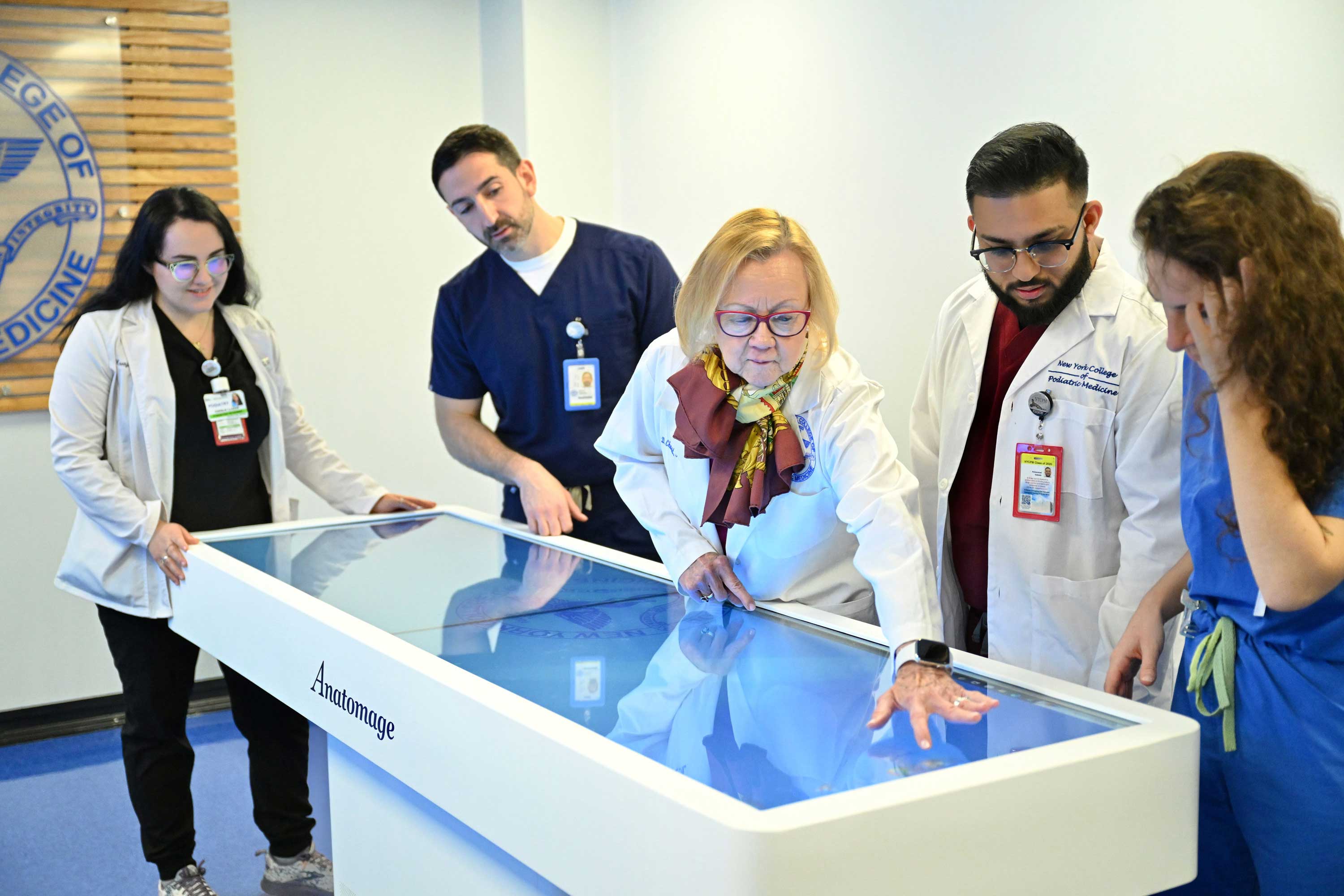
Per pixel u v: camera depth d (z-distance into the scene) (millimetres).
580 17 4527
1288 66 2334
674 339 1909
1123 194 2738
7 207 3871
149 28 4016
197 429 2680
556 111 4500
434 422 4719
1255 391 1311
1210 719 1566
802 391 1742
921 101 3264
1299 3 2297
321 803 2600
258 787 2822
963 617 2172
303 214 4383
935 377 2166
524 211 2709
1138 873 1246
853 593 1959
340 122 4422
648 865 1112
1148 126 2650
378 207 4523
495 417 5039
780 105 3793
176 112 4078
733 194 4062
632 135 4566
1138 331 1853
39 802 3521
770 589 1907
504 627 1741
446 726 1455
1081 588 1924
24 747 4004
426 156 4602
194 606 2377
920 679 1367
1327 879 1461
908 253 3357
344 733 1735
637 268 2830
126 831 3316
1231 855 1607
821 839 1019
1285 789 1461
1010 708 1365
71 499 4070
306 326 4434
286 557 2320
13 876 3039
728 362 1676
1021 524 1966
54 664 4102
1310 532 1297
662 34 4316
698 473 1883
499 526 2656
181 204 2553
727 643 1647
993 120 3047
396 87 4516
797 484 1790
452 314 2889
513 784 1323
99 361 2568
